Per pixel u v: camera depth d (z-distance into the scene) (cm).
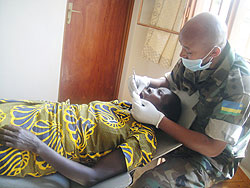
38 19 193
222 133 107
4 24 185
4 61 197
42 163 94
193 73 129
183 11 199
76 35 241
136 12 256
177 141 126
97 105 121
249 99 106
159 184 113
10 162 87
